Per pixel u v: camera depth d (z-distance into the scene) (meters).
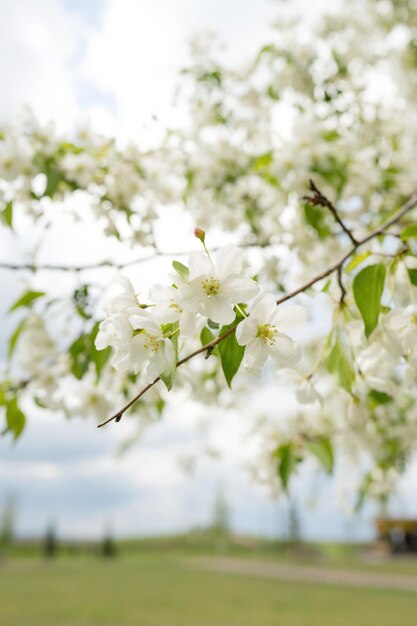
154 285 1.14
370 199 3.37
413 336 1.50
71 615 13.50
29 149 2.69
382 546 29.48
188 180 3.55
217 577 22.31
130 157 2.94
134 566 29.11
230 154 3.56
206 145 3.58
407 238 1.50
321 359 1.69
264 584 19.44
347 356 1.62
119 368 1.15
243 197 3.47
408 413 3.60
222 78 3.96
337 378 1.63
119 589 18.61
